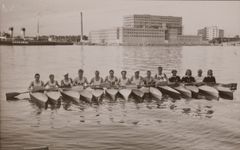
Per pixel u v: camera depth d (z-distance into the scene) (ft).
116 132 26.45
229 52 138.10
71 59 118.11
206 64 90.99
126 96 38.17
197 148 22.70
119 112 33.09
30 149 21.40
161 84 41.55
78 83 40.24
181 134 25.75
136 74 41.27
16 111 33.60
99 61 107.96
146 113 32.63
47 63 101.30
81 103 37.04
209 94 40.27
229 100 38.65
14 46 219.00
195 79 43.09
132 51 172.04
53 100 36.22
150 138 24.82
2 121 29.68
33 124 28.89
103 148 22.74
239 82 54.44
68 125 28.58
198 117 31.07
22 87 51.21
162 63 96.48
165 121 29.68
